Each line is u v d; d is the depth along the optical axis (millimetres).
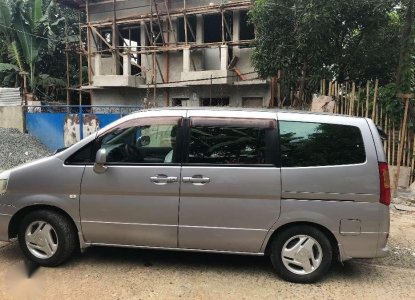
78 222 4305
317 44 9766
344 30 10711
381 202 3992
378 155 4047
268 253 4238
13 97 17391
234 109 4352
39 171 4344
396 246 5484
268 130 4176
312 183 4020
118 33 18141
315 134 4141
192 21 17453
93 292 3818
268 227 4078
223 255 4855
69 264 4469
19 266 4391
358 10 10070
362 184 3992
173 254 4848
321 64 10742
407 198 8203
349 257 4047
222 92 16359
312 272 4105
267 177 4055
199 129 4258
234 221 4109
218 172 4117
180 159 4215
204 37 17906
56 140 14891
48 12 19719
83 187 4270
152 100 17844
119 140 4398
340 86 9555
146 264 4527
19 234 4422
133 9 18094
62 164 4340
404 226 6477
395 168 8891
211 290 3928
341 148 4090
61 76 23594
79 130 14406
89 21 18812
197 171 4145
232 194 4086
